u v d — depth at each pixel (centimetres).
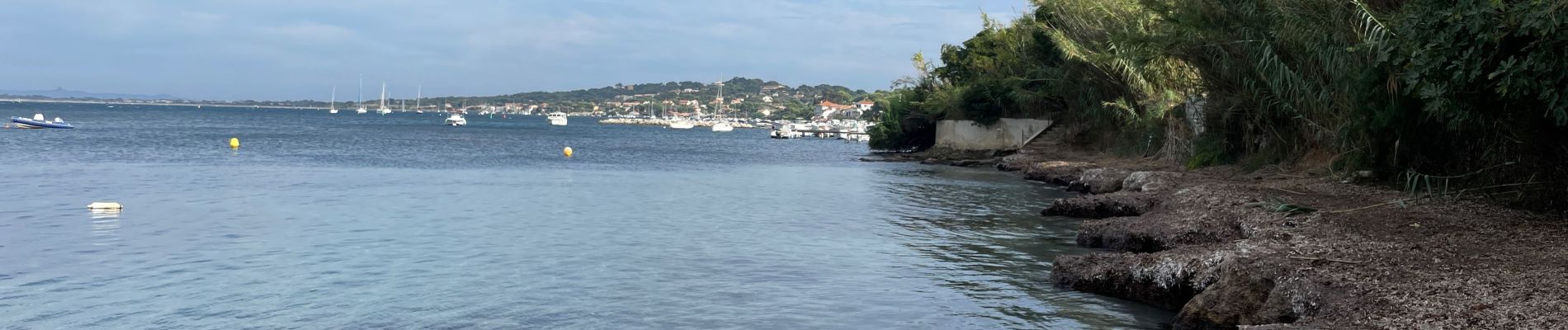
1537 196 1742
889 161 5956
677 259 1717
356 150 6862
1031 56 5666
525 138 11462
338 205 2683
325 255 1745
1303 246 1385
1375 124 2292
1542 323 905
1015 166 4744
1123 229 1872
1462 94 1573
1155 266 1316
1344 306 1032
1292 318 1105
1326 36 2403
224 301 1330
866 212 2598
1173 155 4041
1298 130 3170
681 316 1252
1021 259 1728
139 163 4819
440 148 7481
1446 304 995
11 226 2122
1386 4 2189
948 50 7575
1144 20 4016
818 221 2358
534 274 1553
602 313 1269
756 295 1388
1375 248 1370
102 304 1308
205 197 2903
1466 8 1445
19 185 3319
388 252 1792
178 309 1275
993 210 2677
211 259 1684
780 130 13788
